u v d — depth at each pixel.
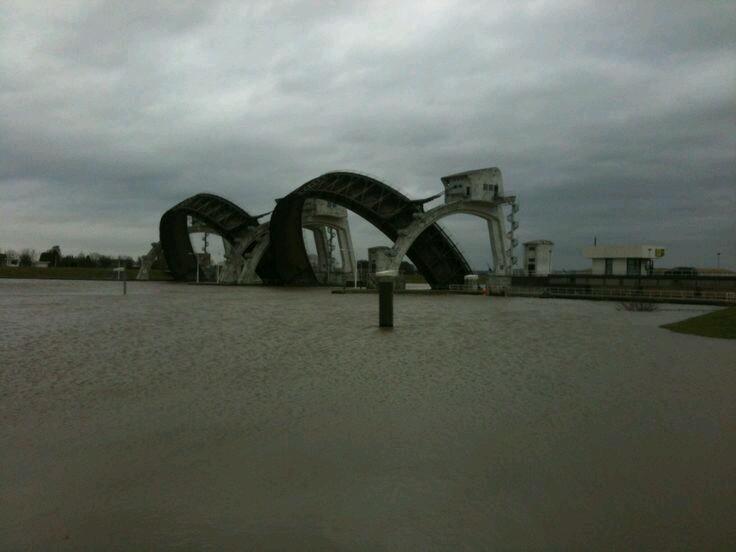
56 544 6.97
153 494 8.37
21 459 9.80
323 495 8.32
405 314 44.06
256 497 8.26
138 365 19.22
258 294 82.38
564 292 78.69
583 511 7.74
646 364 19.55
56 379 16.73
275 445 10.51
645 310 50.19
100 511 7.84
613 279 79.12
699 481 8.71
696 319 34.00
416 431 11.37
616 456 9.84
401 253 92.94
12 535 7.19
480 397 14.34
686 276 72.38
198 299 66.56
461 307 54.34
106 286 117.62
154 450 10.26
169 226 142.50
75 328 31.78
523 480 8.80
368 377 17.09
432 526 7.37
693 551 6.70
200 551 6.82
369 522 7.50
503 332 30.34
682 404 13.53
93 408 13.23
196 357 21.02
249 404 13.62
